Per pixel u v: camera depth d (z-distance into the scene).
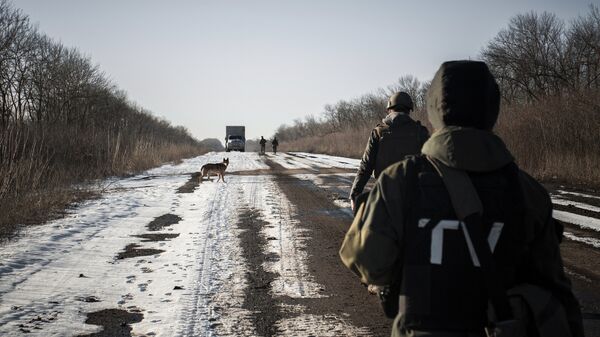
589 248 7.22
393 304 1.89
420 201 1.77
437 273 1.70
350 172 21.23
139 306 5.04
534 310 1.70
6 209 9.22
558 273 1.83
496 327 1.63
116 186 15.96
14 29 25.67
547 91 32.50
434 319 1.68
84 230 8.78
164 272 6.24
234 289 5.59
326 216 10.23
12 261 6.62
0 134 12.65
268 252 7.25
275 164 27.83
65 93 32.09
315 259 6.86
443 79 1.93
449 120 1.90
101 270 6.31
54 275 6.07
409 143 4.61
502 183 1.76
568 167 15.55
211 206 11.73
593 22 31.50
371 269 1.77
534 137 18.00
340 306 5.05
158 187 15.73
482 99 1.88
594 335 4.16
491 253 1.68
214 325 4.55
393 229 1.78
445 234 1.72
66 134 19.08
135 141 27.12
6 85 25.50
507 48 34.84
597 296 5.19
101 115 36.22
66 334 4.32
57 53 31.77
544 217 1.84
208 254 7.14
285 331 4.41
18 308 4.93
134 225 9.34
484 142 1.80
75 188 13.71
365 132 39.62
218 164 17.52
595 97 17.92
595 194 12.48
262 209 11.18
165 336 4.30
